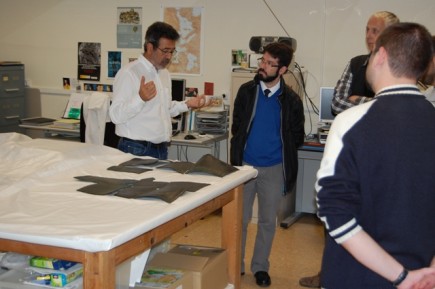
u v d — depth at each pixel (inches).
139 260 87.3
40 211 78.1
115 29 222.5
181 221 86.0
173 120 198.2
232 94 180.9
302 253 164.7
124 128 130.3
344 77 126.2
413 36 57.2
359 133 56.2
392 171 55.5
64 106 234.5
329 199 56.1
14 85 231.0
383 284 57.8
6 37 240.1
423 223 56.7
